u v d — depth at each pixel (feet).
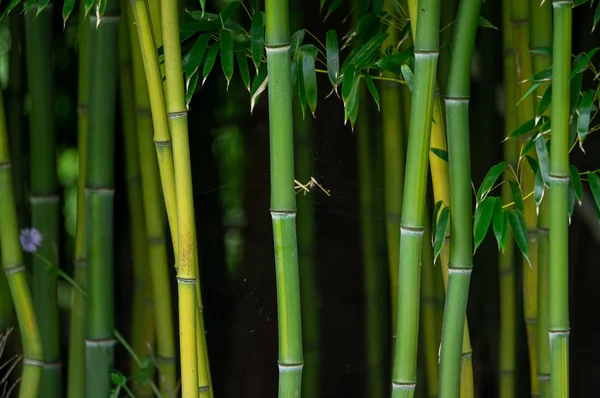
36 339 13.96
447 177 13.21
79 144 14.57
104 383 14.28
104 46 13.84
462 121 12.78
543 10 13.46
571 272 15.47
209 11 14.92
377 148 14.93
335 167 14.88
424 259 14.87
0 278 15.03
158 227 14.62
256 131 14.98
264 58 14.14
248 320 15.08
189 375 13.15
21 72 15.03
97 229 14.08
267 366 15.10
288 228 12.87
